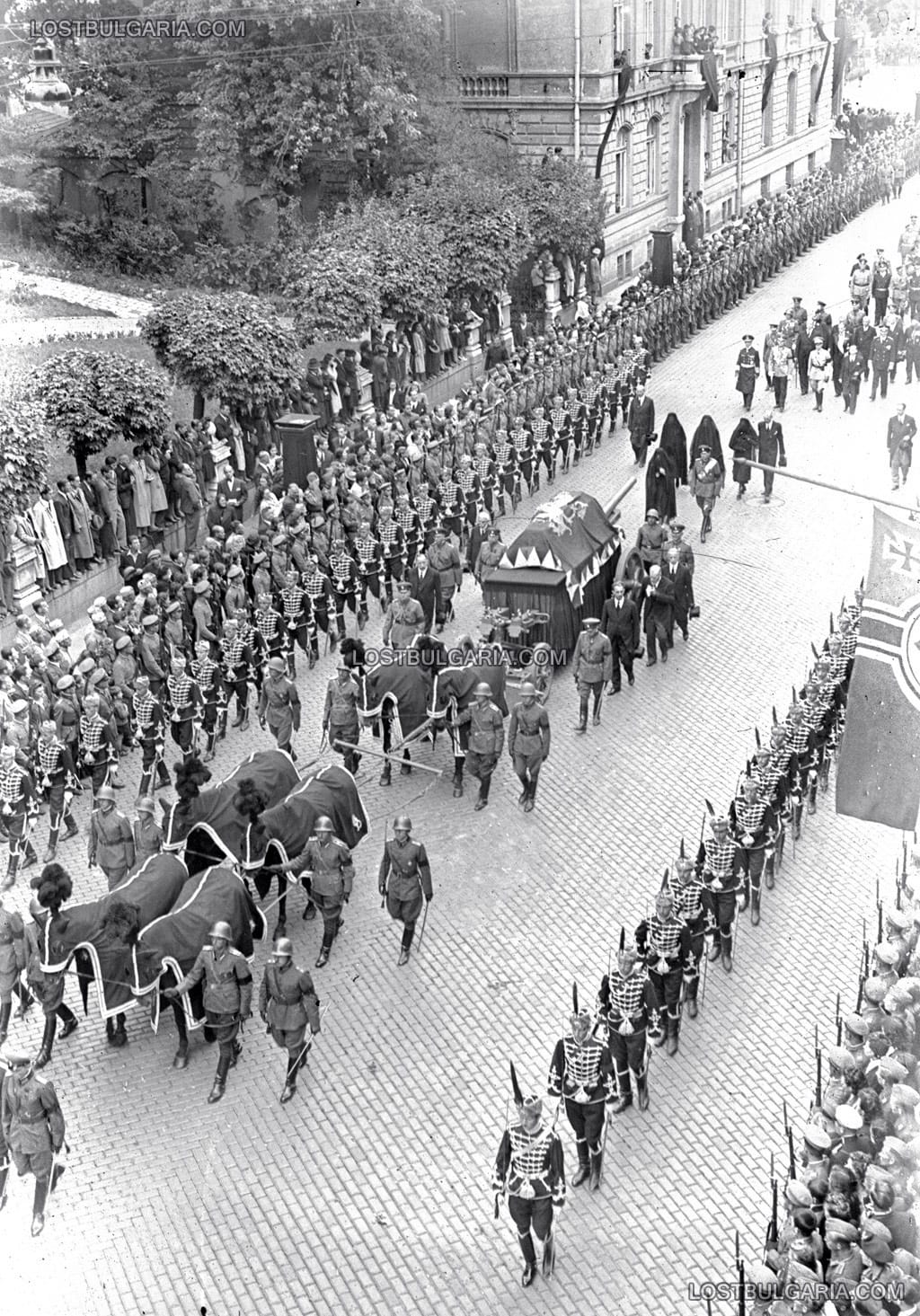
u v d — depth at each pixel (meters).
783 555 33.22
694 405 43.41
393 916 20.23
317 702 27.14
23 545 28.94
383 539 30.58
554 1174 15.07
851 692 17.75
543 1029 19.14
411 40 50.19
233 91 50.72
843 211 63.81
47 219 55.25
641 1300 15.27
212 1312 15.30
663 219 60.81
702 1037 18.97
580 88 52.47
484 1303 15.31
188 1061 18.81
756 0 66.00
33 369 32.44
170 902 18.91
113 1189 16.86
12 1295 15.55
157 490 32.59
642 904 21.58
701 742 25.91
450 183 47.09
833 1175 14.56
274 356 36.34
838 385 42.66
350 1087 18.31
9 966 19.03
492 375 38.56
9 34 53.44
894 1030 16.95
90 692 23.53
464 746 24.19
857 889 21.86
